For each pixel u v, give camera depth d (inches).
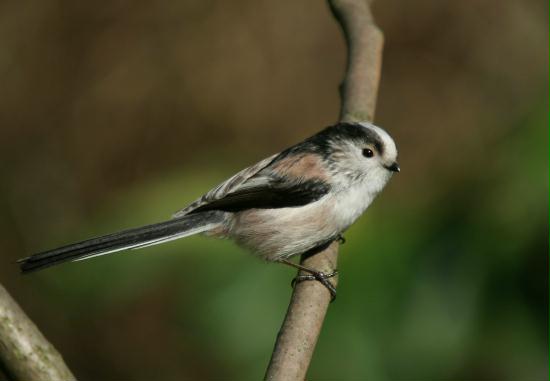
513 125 492.1
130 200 362.6
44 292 511.8
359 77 312.8
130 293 395.5
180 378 513.3
